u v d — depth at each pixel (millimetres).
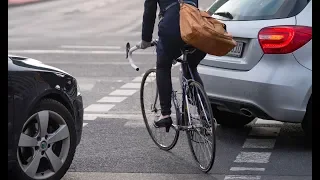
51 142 15719
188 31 16422
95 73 36156
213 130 16672
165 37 17312
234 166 18031
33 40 53688
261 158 18766
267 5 19469
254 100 18875
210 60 20156
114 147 20188
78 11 86000
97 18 75938
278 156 18953
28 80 15125
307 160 18500
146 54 44062
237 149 19812
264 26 18891
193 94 17625
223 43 16531
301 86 18484
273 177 16984
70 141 16250
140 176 17125
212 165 16984
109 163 18375
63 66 38844
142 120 24172
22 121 14891
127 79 34188
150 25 17922
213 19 16781
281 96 18547
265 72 18688
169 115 18094
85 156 19109
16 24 69188
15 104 14727
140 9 88125
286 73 18500
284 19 18797
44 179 15617
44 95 15508
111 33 59125
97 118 24516
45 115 15531
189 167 18000
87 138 21328
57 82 16047
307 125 18922
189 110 17844
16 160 14836
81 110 17422
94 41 52688
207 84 20078
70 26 66500
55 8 91250
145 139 21234
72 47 48594
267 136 21453
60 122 15992
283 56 18531
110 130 22500
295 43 18438
